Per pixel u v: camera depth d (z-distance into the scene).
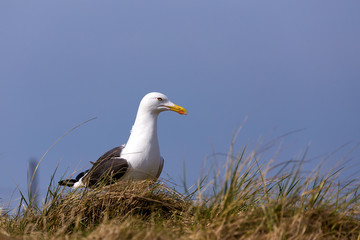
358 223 5.98
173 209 7.62
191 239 5.48
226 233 5.57
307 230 5.62
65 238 6.04
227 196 6.07
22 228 7.16
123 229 5.69
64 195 7.95
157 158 9.03
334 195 6.07
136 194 7.94
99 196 7.91
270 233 5.29
